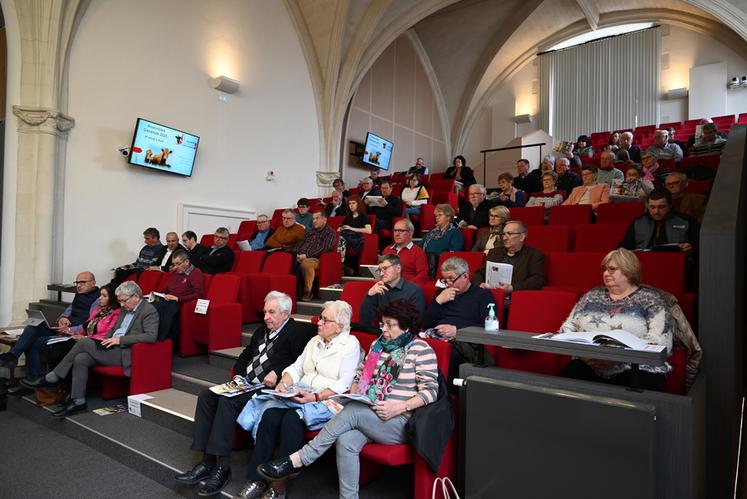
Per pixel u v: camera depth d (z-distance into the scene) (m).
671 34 12.29
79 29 6.04
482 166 12.74
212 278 4.72
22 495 2.57
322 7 9.01
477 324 2.91
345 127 11.12
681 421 1.67
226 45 7.93
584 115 13.37
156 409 3.35
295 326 2.98
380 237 6.44
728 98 11.45
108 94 6.35
